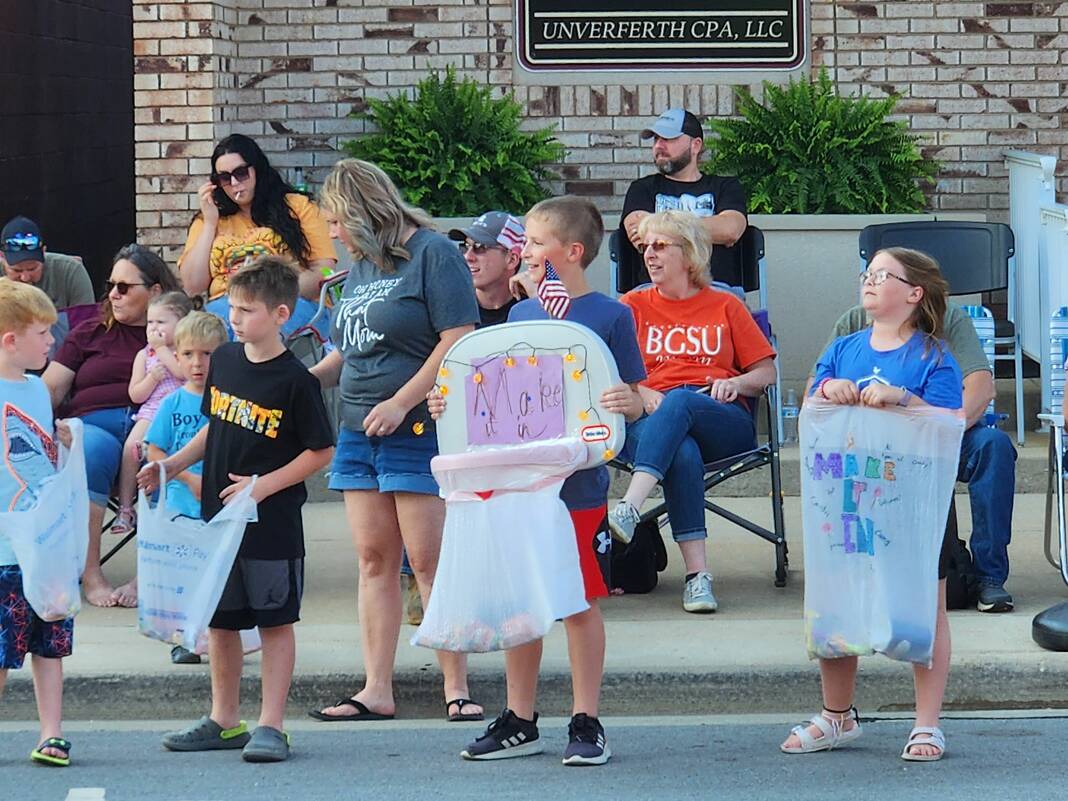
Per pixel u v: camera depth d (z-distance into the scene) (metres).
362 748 8.94
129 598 11.28
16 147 17.19
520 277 10.48
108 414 11.67
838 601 8.38
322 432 8.59
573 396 8.33
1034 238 14.91
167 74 15.46
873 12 15.95
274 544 8.57
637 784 8.19
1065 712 9.59
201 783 8.29
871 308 8.64
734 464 11.38
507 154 15.27
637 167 16.12
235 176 12.89
